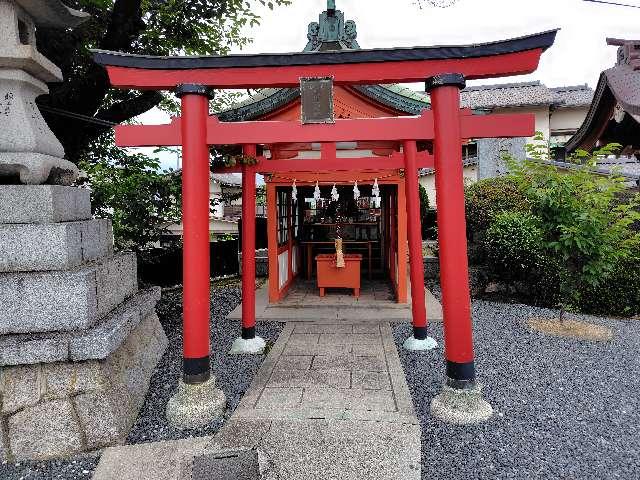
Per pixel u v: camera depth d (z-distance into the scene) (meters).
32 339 3.43
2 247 3.66
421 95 6.16
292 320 6.98
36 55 3.90
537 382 4.50
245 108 6.63
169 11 7.20
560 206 5.93
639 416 3.76
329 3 6.28
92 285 3.79
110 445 3.41
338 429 3.48
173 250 8.26
